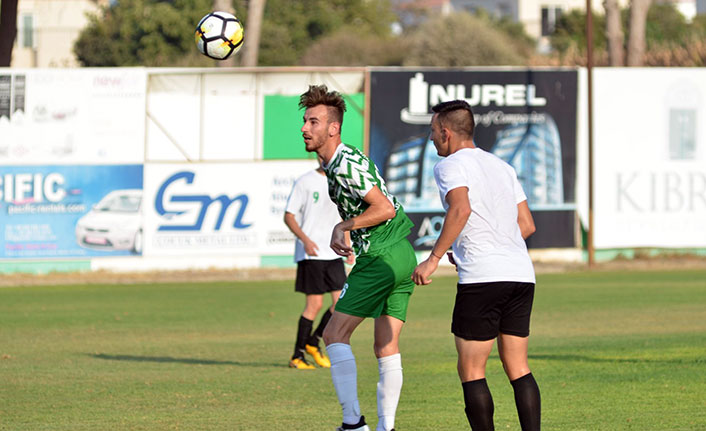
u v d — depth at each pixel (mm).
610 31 83000
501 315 16375
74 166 62219
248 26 87000
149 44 153000
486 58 132625
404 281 18484
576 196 65312
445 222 15891
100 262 62656
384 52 145125
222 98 63062
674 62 98250
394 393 18484
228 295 51719
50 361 29250
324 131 17922
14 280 59625
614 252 65688
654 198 66000
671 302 44625
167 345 33250
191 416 20531
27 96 61812
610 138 65562
